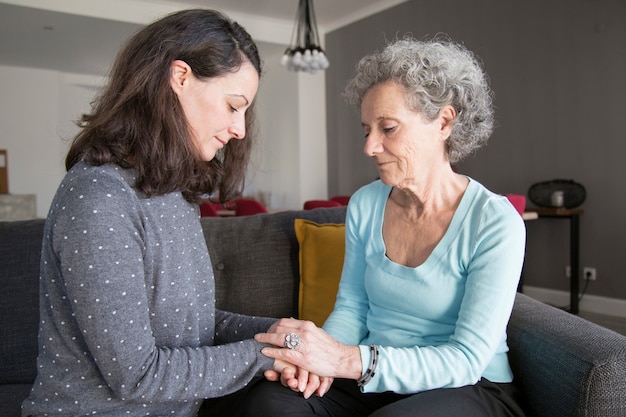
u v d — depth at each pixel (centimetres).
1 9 584
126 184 93
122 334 87
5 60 822
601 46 441
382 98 117
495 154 530
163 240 99
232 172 125
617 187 437
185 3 646
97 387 93
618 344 108
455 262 119
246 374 102
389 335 126
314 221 191
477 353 108
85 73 914
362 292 142
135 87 95
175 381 93
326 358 107
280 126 799
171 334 100
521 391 125
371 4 664
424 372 108
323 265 174
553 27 475
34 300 161
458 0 563
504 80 520
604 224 447
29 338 159
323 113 775
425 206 126
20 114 874
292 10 682
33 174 888
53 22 631
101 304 85
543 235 491
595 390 101
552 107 480
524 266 503
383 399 121
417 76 114
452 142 124
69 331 91
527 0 495
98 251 85
